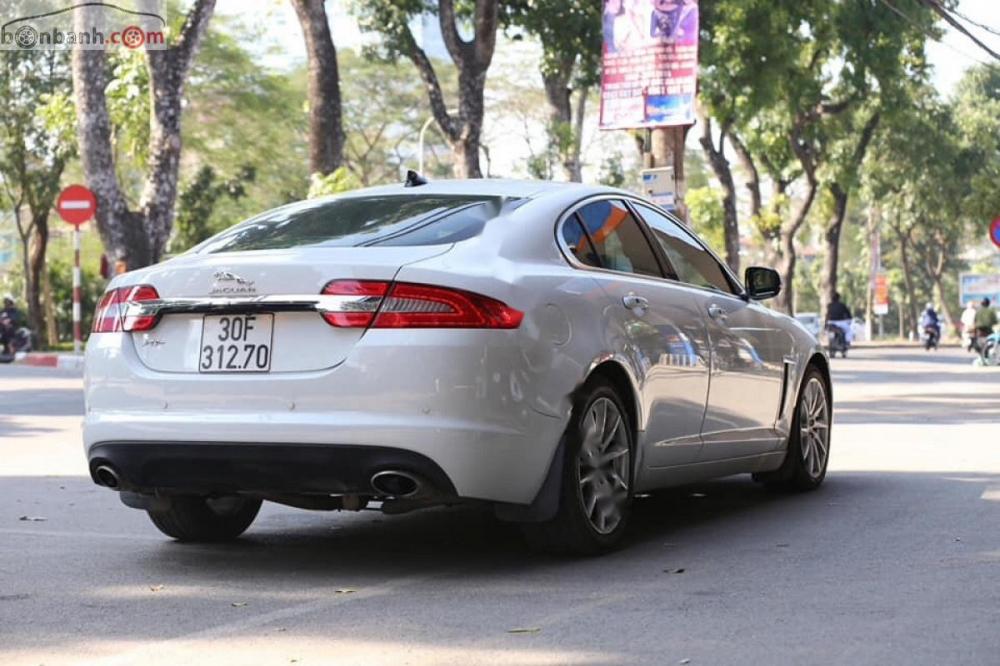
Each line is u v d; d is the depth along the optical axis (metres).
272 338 5.99
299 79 55.00
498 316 5.89
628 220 7.29
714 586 5.85
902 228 83.00
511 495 6.01
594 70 32.34
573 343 6.26
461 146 29.17
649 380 6.84
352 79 58.75
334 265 5.92
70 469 10.66
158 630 5.14
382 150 59.91
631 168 54.34
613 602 5.54
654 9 19.14
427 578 6.12
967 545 6.79
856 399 19.30
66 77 46.53
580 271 6.60
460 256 6.11
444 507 8.43
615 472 6.65
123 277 6.48
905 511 8.02
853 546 6.81
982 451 11.57
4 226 61.97
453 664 4.60
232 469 6.02
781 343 8.48
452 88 58.97
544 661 4.62
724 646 4.77
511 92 54.22
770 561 6.43
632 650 4.75
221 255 6.30
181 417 6.07
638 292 6.91
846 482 9.50
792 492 8.95
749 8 34.91
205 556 6.76
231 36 52.50
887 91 49.28
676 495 8.88
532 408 6.00
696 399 7.33
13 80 46.44
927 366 33.59
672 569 6.26
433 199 6.77
